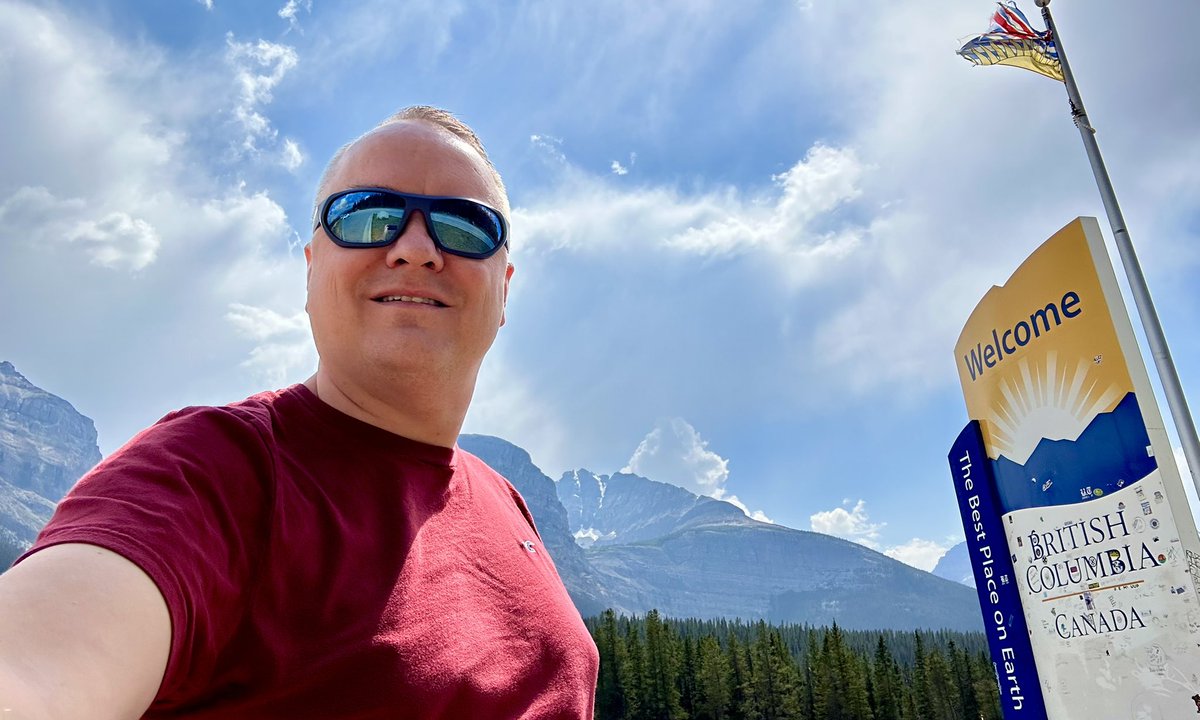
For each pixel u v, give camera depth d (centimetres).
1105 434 116
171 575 32
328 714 39
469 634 47
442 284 56
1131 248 145
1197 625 102
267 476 42
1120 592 114
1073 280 123
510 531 60
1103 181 154
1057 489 127
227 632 37
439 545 51
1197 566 102
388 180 56
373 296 55
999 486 144
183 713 36
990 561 146
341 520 45
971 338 153
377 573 45
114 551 31
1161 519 107
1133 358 114
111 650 28
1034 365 133
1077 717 122
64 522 32
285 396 51
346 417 51
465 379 58
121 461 36
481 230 59
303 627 40
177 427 41
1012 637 139
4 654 25
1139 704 110
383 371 54
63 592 28
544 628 54
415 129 59
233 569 38
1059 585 126
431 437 58
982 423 151
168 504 35
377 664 41
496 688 46
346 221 56
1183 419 125
